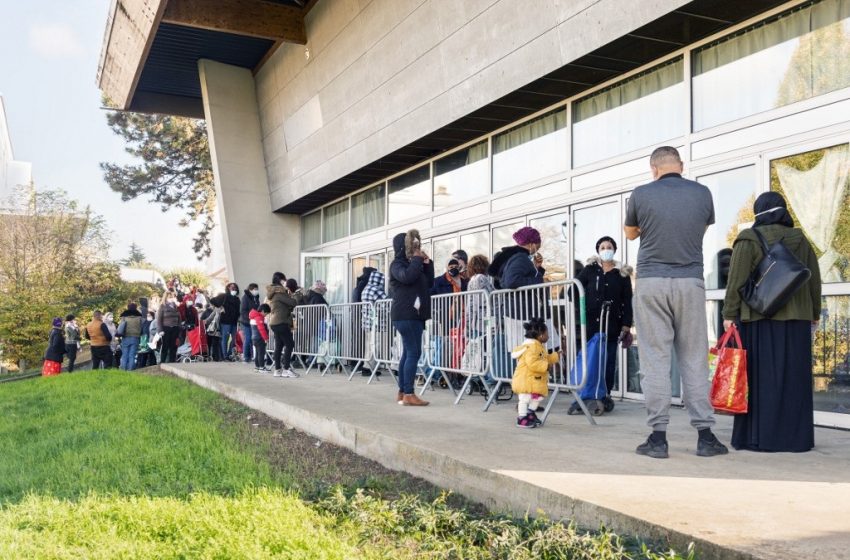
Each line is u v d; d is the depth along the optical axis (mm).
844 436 5434
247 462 5336
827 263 6164
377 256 14906
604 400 6766
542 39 8375
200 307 17859
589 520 3336
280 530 3609
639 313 4508
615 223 8586
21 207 30422
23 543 3490
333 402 7500
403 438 5176
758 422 4613
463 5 9555
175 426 7160
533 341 5809
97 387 11312
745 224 6957
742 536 2793
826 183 6219
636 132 8375
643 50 7730
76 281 31062
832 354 6059
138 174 28000
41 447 6453
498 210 10812
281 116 16500
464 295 7457
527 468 4098
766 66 6859
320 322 11680
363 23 12078
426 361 8547
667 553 2795
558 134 9672
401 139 11828
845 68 6164
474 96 9773
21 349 28547
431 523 3582
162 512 3982
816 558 2539
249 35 14273
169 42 16406
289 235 18484
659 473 3967
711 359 7129
